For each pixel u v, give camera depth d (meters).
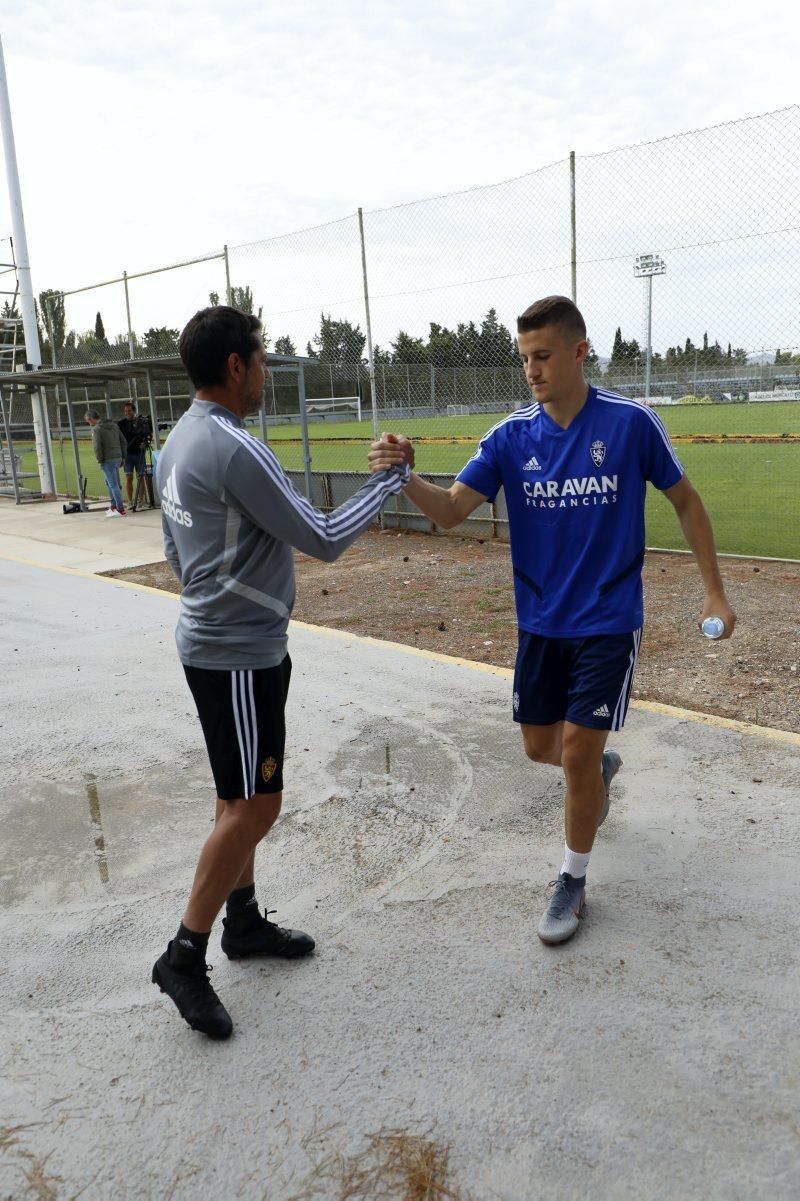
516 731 4.17
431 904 2.82
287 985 2.46
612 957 2.50
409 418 17.84
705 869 2.91
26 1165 1.90
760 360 10.86
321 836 3.27
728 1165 1.83
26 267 15.68
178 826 3.45
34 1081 2.14
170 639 6.09
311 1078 2.12
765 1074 2.05
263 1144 1.93
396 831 3.28
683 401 19.17
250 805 2.27
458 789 3.60
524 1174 1.83
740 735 3.91
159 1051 2.23
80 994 2.47
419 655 5.42
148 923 2.80
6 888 3.04
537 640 2.67
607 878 2.89
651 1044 2.17
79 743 4.28
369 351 10.27
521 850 3.12
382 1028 2.27
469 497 2.65
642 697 4.48
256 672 2.20
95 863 3.19
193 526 2.12
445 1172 1.84
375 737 4.16
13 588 8.13
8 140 15.19
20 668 5.51
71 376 14.61
